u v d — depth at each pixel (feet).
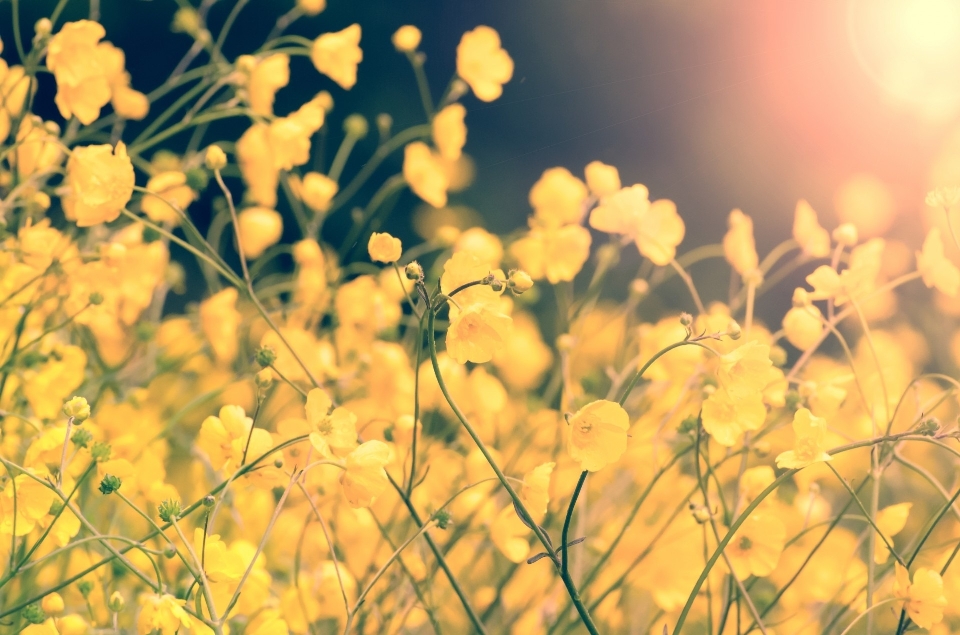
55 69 3.33
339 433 2.85
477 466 3.48
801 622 3.45
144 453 3.26
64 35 3.33
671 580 3.35
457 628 3.52
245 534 3.43
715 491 3.57
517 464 3.65
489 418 3.63
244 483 2.92
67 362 3.35
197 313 4.08
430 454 3.49
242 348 3.93
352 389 3.67
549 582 3.48
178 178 3.63
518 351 4.55
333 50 3.74
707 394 3.07
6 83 3.51
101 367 3.67
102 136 3.91
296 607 3.22
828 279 3.18
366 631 3.30
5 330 3.39
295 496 3.72
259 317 3.92
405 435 3.31
